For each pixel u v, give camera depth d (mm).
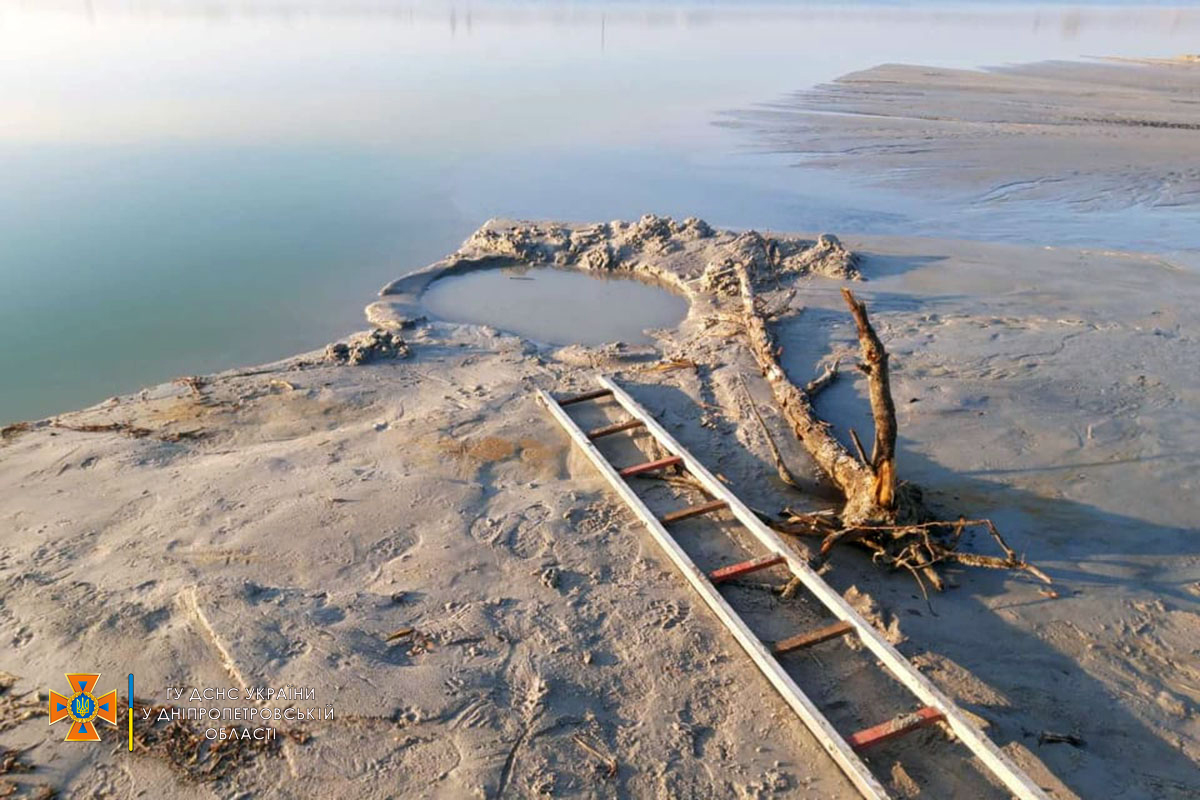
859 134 17062
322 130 17531
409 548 5066
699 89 22891
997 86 22469
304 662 4090
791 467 6164
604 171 14805
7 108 18750
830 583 4895
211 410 6766
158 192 13328
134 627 4273
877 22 47438
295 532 5137
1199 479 5836
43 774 3514
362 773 3572
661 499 5707
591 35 37375
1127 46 34250
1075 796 3570
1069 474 5922
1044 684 4184
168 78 23500
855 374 7523
